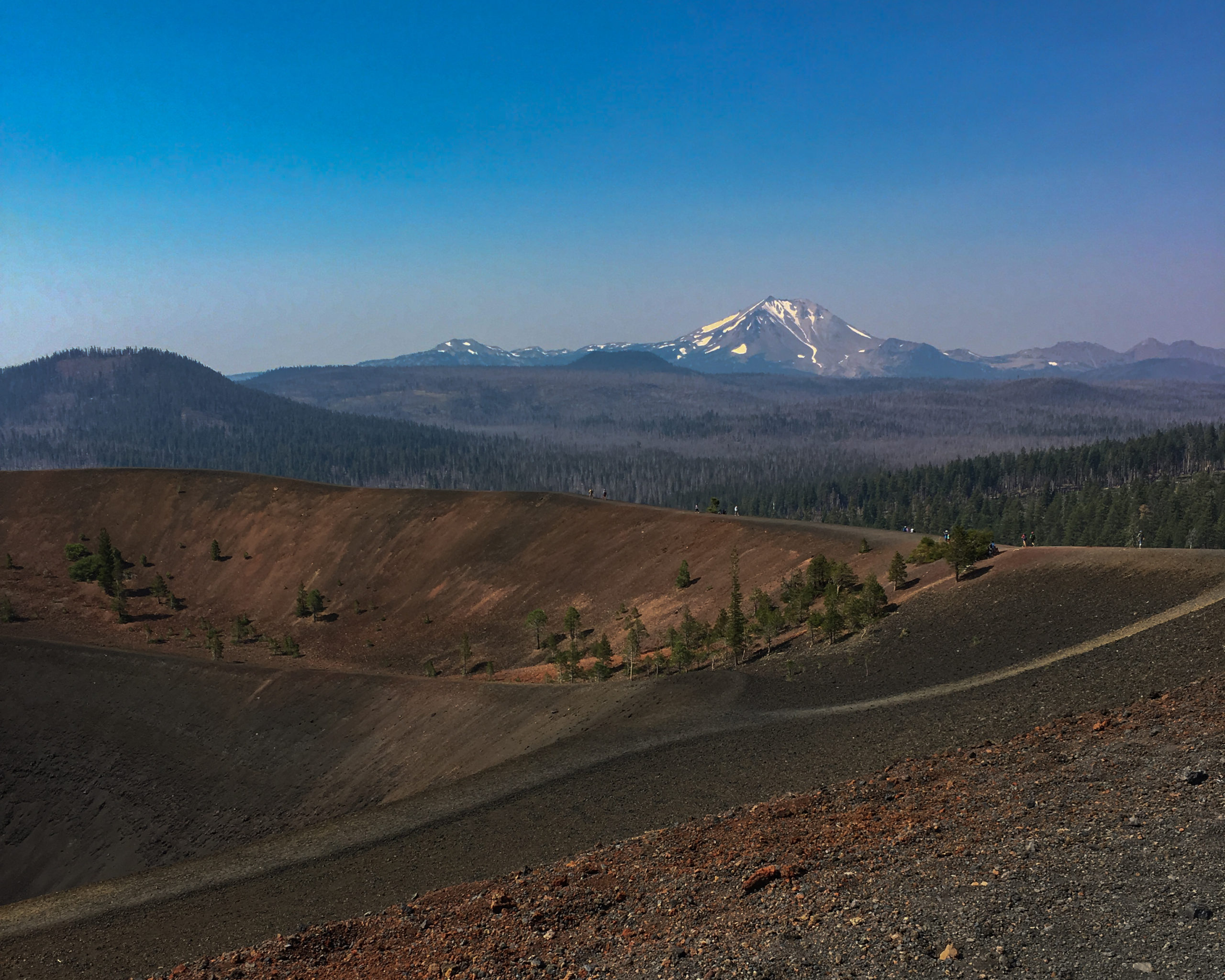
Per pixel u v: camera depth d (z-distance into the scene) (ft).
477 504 488.44
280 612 456.04
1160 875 47.62
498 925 67.00
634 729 150.00
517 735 187.21
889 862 60.54
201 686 279.08
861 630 204.13
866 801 82.12
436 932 68.80
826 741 124.77
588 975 53.36
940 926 47.55
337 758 235.20
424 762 207.82
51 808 250.16
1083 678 122.42
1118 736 78.84
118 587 473.67
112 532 545.03
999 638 170.91
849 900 54.80
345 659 390.83
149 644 422.41
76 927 98.53
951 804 72.38
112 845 235.20
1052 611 175.32
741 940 52.65
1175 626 132.16
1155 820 55.57
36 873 233.76
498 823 112.98
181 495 568.82
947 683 153.79
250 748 251.19
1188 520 477.36
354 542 491.72
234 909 97.45
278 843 120.57
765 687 171.22
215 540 526.57
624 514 427.33
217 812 234.99
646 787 117.29
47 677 290.15
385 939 69.56
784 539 329.52
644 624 314.14
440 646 378.53
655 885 69.72
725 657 227.61
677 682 180.86
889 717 130.93
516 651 349.61
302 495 549.54
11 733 271.69
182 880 111.04
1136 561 185.16
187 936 91.04
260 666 288.92
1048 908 47.01
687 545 368.68
